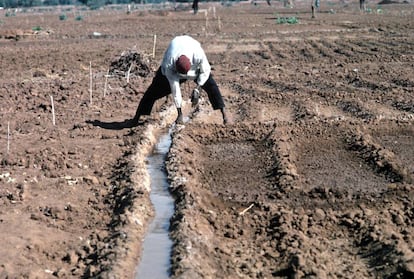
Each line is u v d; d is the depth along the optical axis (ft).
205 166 36.50
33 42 108.68
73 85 61.62
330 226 27.50
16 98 56.13
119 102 54.39
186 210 28.14
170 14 193.67
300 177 33.58
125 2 386.11
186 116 49.42
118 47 94.12
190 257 23.76
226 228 27.71
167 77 42.52
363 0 187.01
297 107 50.52
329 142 39.60
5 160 36.86
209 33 118.21
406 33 104.73
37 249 25.35
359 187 31.86
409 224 27.27
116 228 26.94
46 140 41.91
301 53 83.66
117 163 36.73
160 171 35.88
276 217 28.27
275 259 24.68
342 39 98.58
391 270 22.88
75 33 126.52
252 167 35.83
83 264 24.14
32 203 30.37
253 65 73.97
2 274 23.00
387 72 64.64
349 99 51.93
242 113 49.57
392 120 43.34
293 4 270.26
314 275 22.80
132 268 23.70
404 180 32.37
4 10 289.94
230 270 23.73
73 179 33.81
